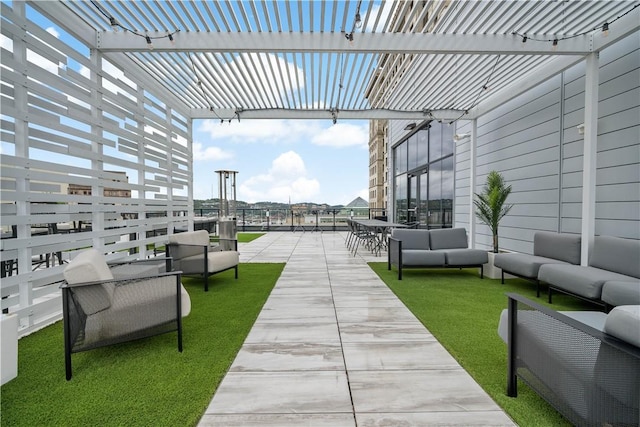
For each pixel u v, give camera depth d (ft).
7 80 7.68
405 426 4.66
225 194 31.27
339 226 44.52
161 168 16.20
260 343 7.47
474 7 10.11
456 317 9.23
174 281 7.06
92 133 10.80
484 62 14.06
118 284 6.57
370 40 11.52
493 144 19.75
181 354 6.93
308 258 20.10
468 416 4.89
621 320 3.66
